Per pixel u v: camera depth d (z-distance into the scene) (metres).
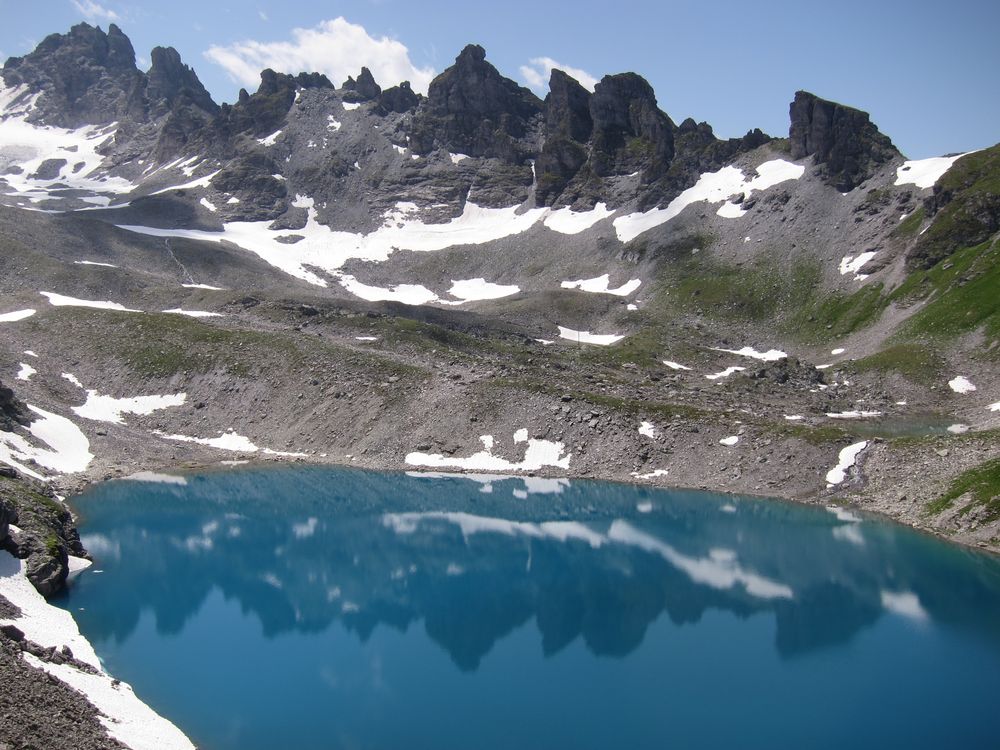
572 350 198.62
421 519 105.88
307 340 159.25
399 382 143.62
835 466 113.69
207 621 73.25
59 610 69.75
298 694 59.62
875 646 68.44
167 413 142.62
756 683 62.25
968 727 55.50
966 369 167.12
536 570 88.81
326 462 129.50
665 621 74.81
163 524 101.00
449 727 55.22
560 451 127.00
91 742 43.88
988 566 84.88
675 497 113.00
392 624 74.25
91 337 160.50
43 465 112.19
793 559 90.12
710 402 146.50
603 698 59.59
